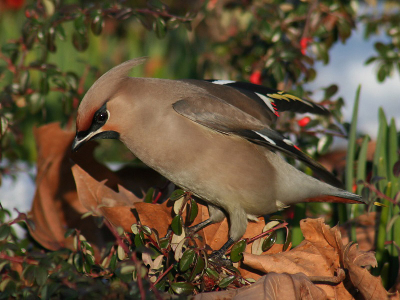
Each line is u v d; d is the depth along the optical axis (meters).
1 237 5.14
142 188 7.32
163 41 12.05
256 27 8.06
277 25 7.86
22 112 7.50
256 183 6.13
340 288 5.48
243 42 8.59
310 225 5.67
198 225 6.32
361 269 5.27
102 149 9.66
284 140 6.14
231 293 4.95
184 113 5.89
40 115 10.42
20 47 7.62
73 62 11.23
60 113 10.41
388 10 8.82
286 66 8.03
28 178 8.73
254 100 6.64
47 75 7.19
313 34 7.84
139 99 5.91
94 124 5.94
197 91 6.19
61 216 6.82
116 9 7.00
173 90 6.07
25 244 6.80
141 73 12.07
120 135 6.04
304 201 6.45
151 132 5.93
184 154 5.96
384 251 6.17
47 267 4.70
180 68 11.91
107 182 7.16
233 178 6.05
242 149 6.05
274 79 8.31
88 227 6.80
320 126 7.72
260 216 6.62
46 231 6.70
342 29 7.95
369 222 6.68
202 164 6.00
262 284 4.96
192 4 10.36
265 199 6.25
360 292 5.36
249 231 6.39
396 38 8.16
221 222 6.46
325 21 8.01
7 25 11.60
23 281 4.91
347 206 6.99
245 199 6.16
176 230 5.52
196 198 6.62
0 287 4.76
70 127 7.46
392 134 6.75
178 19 7.06
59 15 7.02
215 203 6.28
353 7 8.04
